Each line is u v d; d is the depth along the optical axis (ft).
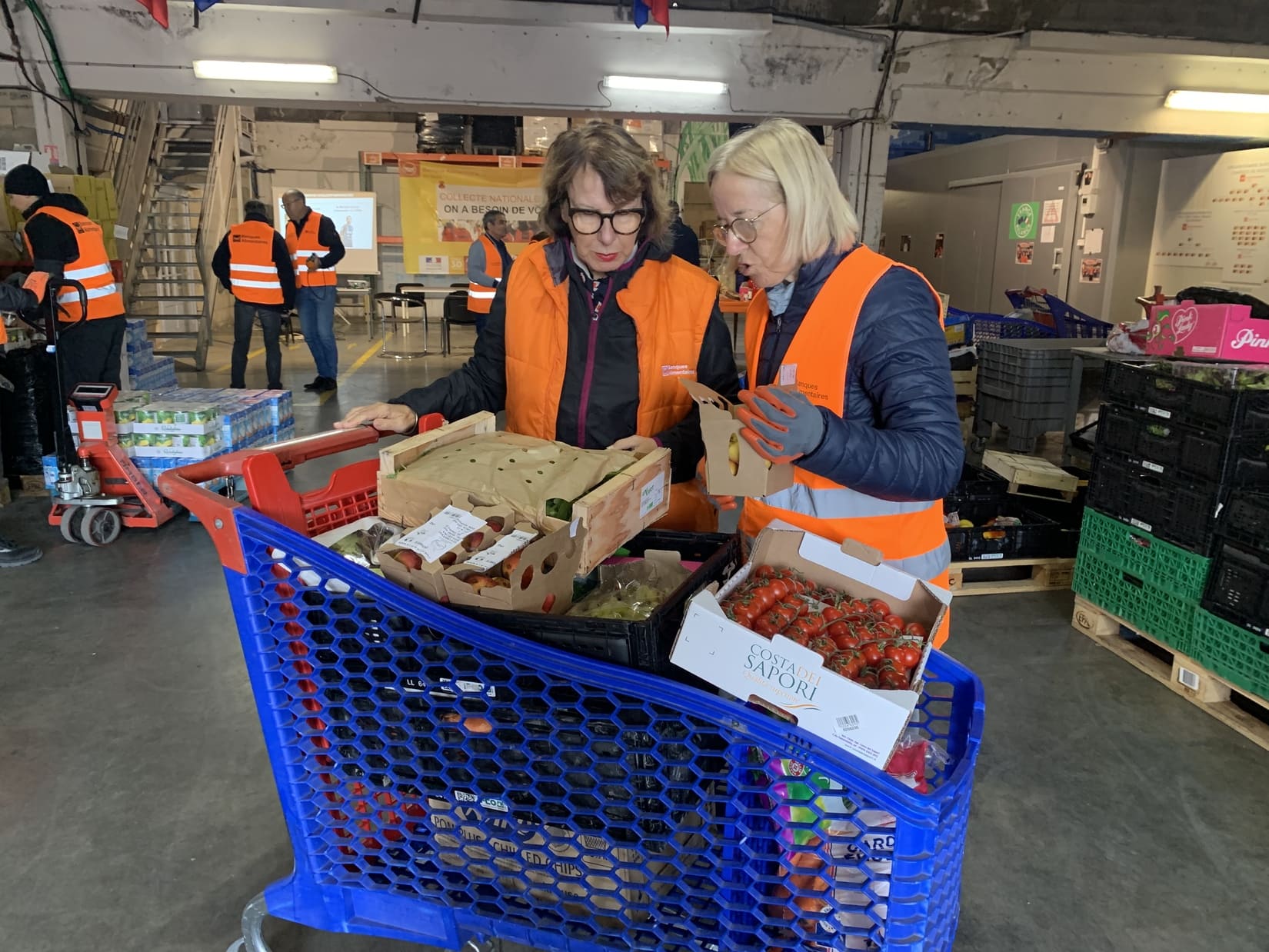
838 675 3.65
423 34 22.33
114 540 14.58
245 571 4.47
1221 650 9.34
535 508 4.40
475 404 6.72
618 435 6.32
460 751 4.52
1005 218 33.53
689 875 4.25
